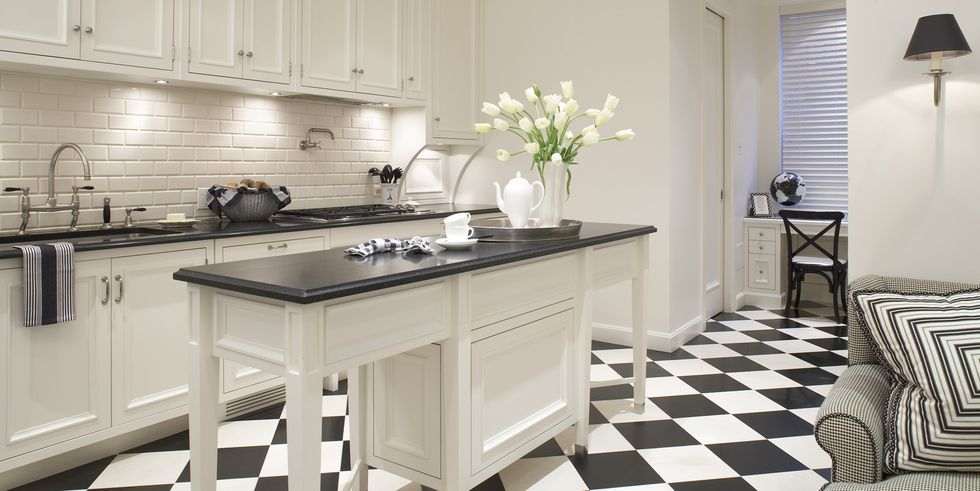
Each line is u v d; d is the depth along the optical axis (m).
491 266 2.28
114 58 3.16
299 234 3.63
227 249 3.28
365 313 1.87
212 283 1.88
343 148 4.74
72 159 3.31
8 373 2.52
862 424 1.75
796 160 6.45
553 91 5.10
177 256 3.07
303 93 4.03
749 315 5.84
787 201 6.27
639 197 4.73
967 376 1.72
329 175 4.65
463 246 2.47
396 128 5.07
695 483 2.66
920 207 2.61
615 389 3.85
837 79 6.22
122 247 2.85
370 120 4.93
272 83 3.85
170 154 3.71
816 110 6.33
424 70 4.86
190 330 1.99
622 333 4.84
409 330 2.02
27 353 2.57
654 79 4.62
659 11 4.58
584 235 2.95
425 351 2.31
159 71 3.33
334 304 1.78
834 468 1.80
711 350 4.68
